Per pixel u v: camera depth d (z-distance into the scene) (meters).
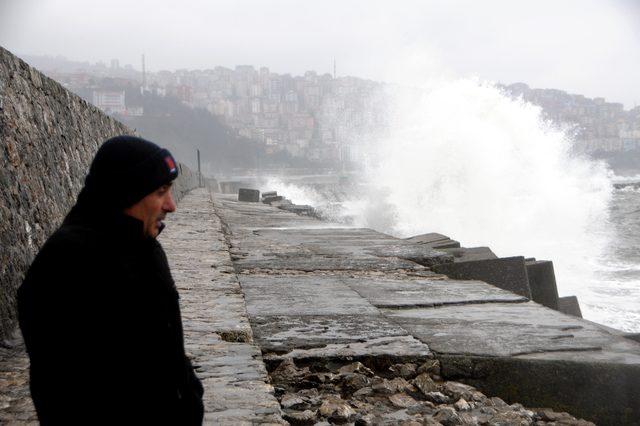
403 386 4.35
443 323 5.65
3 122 5.39
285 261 9.59
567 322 5.70
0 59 5.73
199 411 1.79
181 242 10.78
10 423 3.09
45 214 6.09
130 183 1.74
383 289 7.36
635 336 5.32
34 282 1.62
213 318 5.38
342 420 3.78
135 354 1.64
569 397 4.49
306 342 4.99
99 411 1.57
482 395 4.39
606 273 21.34
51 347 1.57
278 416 3.31
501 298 6.80
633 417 4.45
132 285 1.66
